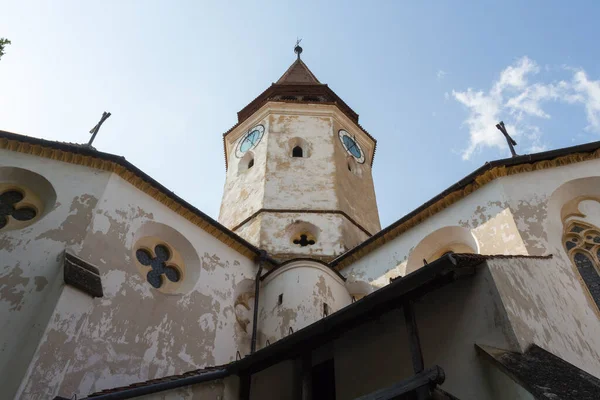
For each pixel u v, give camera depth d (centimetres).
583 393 554
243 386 998
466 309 770
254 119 2686
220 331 1367
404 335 838
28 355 880
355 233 2106
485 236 1319
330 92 2917
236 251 1625
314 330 840
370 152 2844
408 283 750
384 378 826
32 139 1253
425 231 1523
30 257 1068
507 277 798
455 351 746
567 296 1002
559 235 1264
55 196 1210
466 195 1455
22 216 1194
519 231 1236
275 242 1941
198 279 1397
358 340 920
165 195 1417
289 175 2248
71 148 1280
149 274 1323
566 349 789
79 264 1072
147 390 870
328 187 2202
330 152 2391
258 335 1480
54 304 959
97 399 814
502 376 653
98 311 1087
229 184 2455
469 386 697
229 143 2791
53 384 873
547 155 1375
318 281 1555
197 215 1488
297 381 999
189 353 1238
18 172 1234
